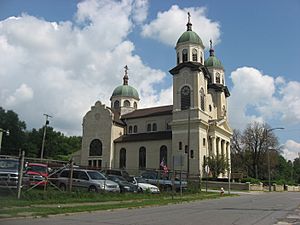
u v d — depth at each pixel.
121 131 70.44
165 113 67.00
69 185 22.48
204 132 60.59
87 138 69.62
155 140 62.78
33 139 101.94
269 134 83.94
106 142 67.12
